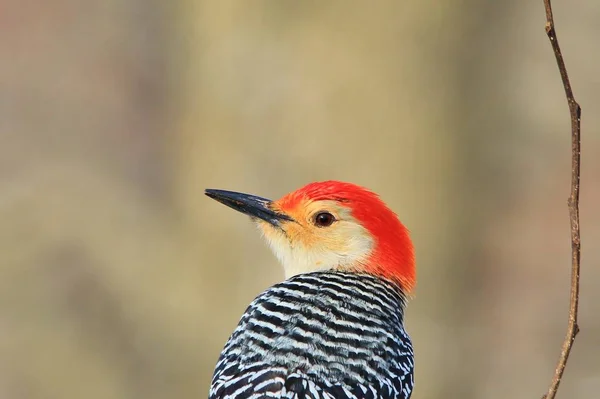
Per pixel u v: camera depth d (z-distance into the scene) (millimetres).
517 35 18766
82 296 18266
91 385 17906
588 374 21203
